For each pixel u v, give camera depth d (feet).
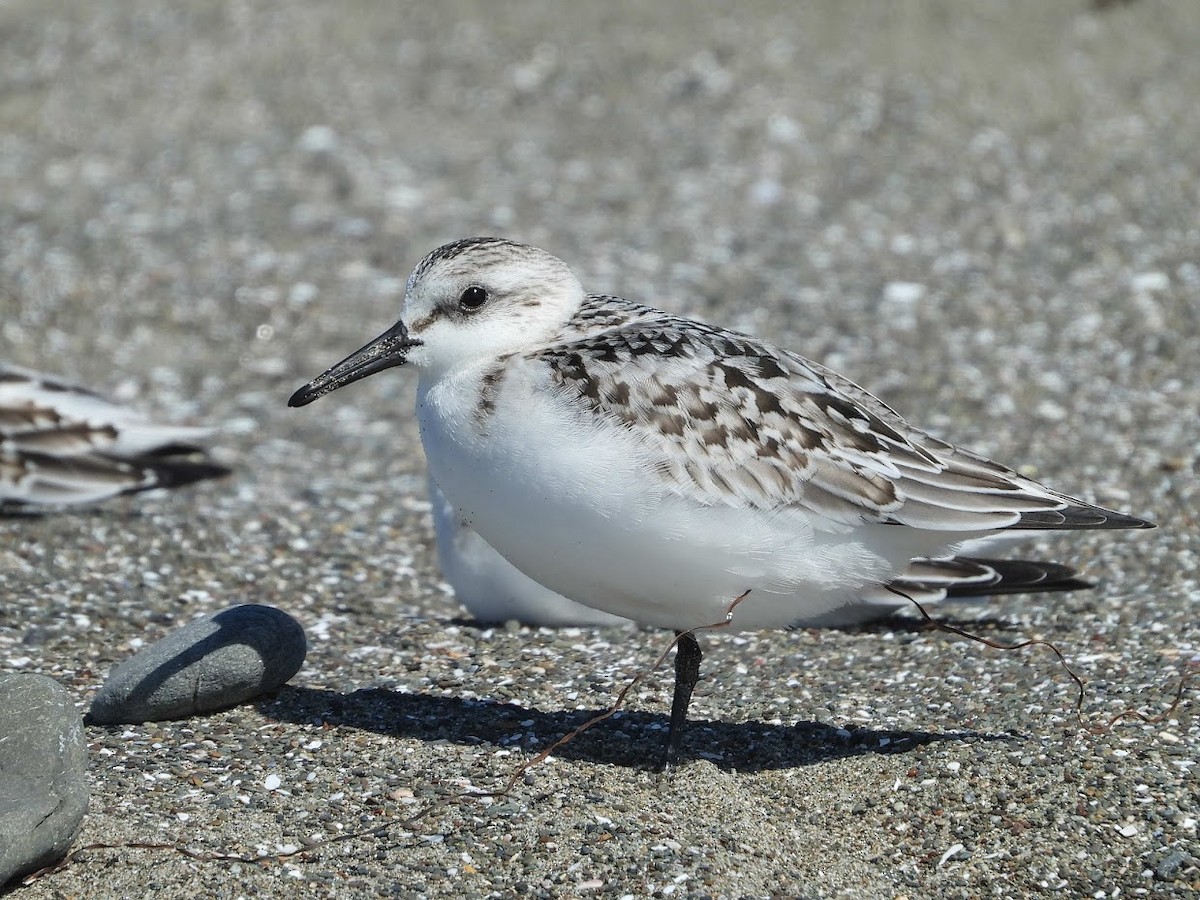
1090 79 83.10
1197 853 26.94
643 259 64.54
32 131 78.38
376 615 38.91
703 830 27.73
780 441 28.71
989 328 57.06
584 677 34.37
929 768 29.86
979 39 89.20
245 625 32.04
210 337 59.77
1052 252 63.31
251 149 76.89
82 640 36.58
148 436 47.03
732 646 36.55
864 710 32.68
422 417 30.09
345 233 68.18
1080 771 29.32
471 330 29.84
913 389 52.70
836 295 60.49
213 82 84.28
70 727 27.12
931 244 65.00
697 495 27.99
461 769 29.73
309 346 59.41
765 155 75.36
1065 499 30.50
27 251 65.36
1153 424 49.14
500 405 28.48
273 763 29.86
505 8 93.97
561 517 28.27
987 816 28.37
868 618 37.50
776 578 29.09
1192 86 81.51
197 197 71.61
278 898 25.64
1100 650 34.83
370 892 25.85
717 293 61.11
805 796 29.45
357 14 93.25
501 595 37.32
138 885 25.82
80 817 26.32
